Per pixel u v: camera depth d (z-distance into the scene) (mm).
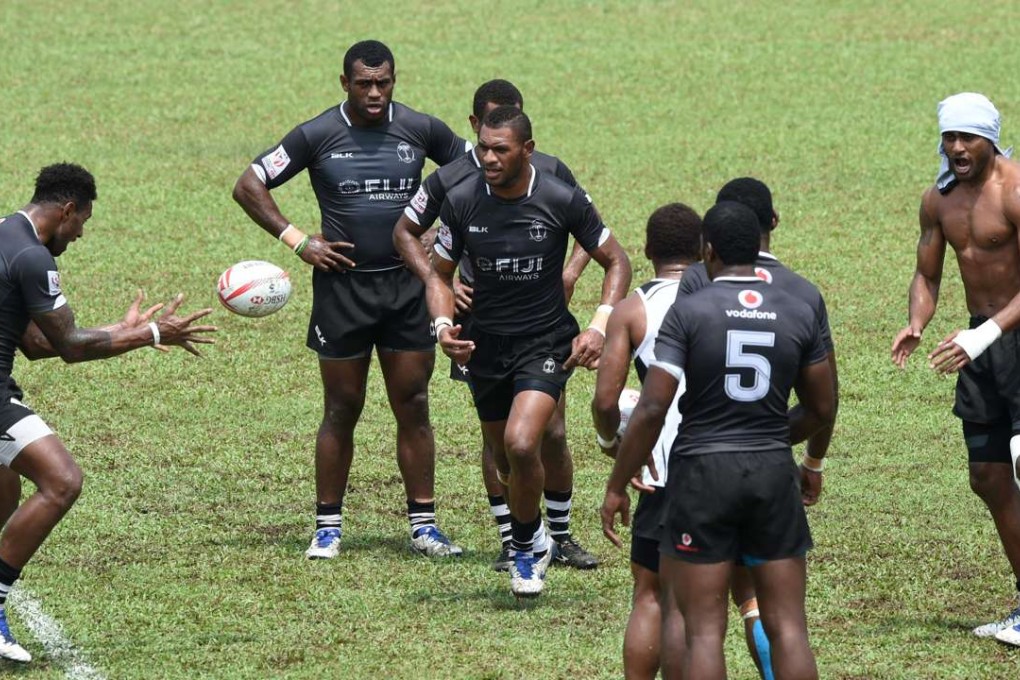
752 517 20703
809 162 67875
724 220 21141
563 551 30562
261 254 56250
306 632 26562
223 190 64250
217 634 26469
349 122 31547
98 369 43906
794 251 55812
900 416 40312
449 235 28500
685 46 89250
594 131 72875
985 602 28266
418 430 31422
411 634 26500
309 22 95062
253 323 48750
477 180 28094
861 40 90000
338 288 31156
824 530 32219
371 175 31266
